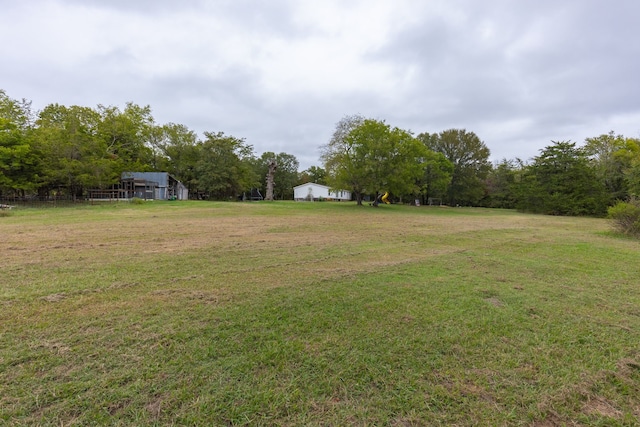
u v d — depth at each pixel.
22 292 3.60
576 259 6.30
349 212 20.03
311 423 1.72
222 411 1.78
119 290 3.76
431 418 1.77
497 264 5.74
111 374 2.06
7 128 21.52
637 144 26.56
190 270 4.78
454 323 3.02
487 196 43.44
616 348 2.61
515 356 2.45
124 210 16.66
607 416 1.83
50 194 26.38
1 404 1.76
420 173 29.14
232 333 2.70
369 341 2.62
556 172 27.66
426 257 6.25
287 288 3.97
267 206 23.66
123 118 34.06
